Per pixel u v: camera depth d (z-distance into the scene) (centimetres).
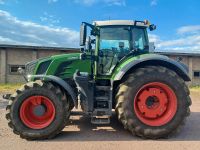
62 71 691
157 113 629
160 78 624
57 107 610
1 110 984
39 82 618
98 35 693
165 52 2652
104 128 705
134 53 693
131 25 699
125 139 613
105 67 689
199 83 2809
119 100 618
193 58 2780
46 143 580
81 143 580
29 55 2547
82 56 679
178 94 630
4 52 2498
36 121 615
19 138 615
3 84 2397
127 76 636
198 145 576
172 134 634
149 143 585
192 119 851
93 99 638
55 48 2525
